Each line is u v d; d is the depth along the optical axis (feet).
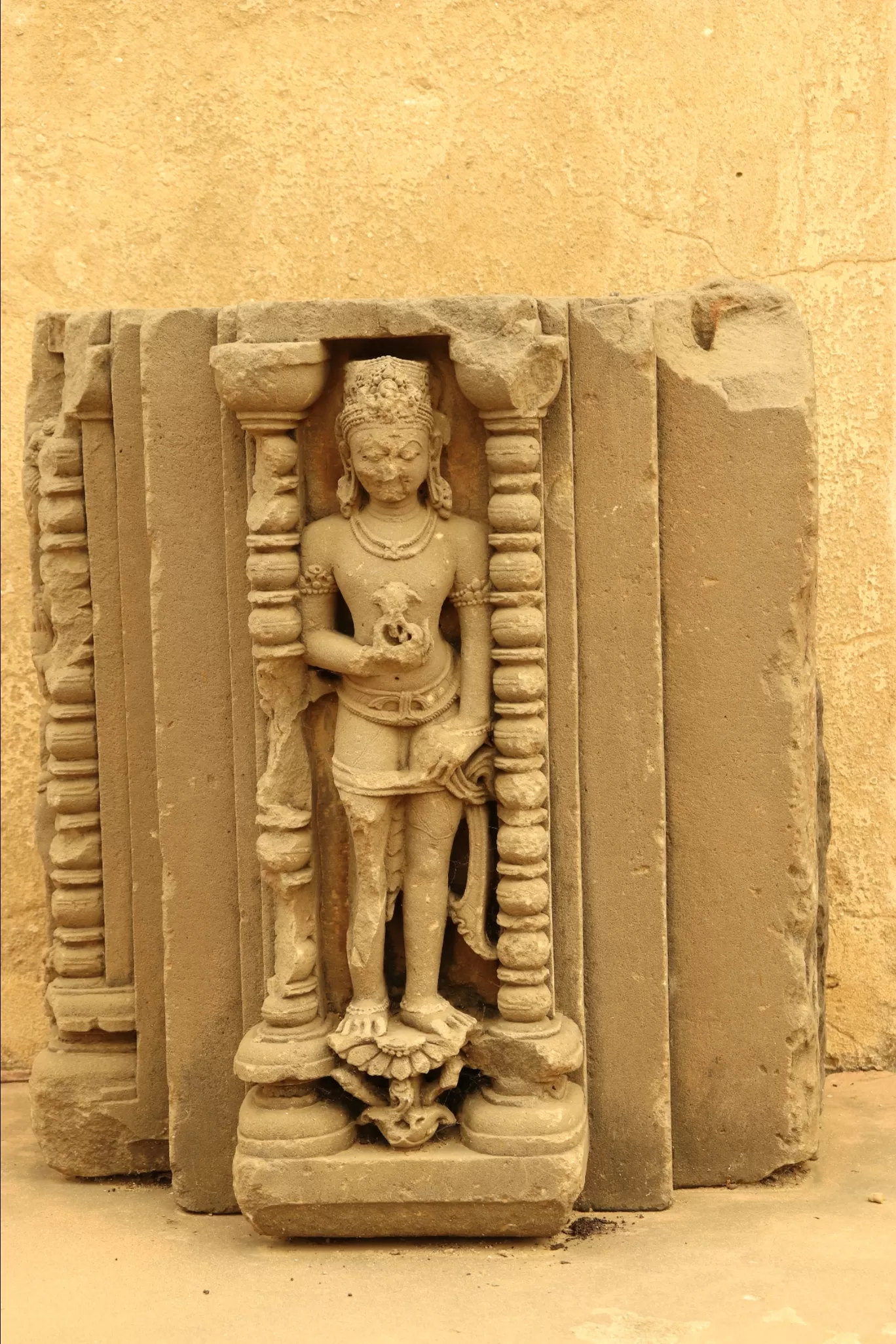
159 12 14.03
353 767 10.06
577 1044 10.22
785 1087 10.73
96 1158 11.44
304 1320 9.06
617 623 10.36
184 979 10.76
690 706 10.58
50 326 11.68
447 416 10.30
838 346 13.78
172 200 14.05
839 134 13.74
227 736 10.61
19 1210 10.94
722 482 10.43
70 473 11.19
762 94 13.79
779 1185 10.90
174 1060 10.80
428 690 10.06
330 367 10.30
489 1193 9.76
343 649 9.96
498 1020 10.30
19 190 14.12
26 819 14.29
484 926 10.39
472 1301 9.24
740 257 13.84
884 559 13.78
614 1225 10.34
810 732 10.69
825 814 11.89
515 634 9.98
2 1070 14.33
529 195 13.89
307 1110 10.03
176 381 10.43
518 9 13.89
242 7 13.98
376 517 10.10
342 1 13.94
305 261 13.97
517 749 10.04
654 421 10.24
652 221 13.89
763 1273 9.50
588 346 10.21
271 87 13.98
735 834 10.62
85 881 11.53
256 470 10.21
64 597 11.35
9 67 14.08
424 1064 9.87
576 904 10.45
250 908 10.62
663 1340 8.69
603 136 13.89
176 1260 9.96
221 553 10.51
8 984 14.30
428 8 13.93
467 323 9.87
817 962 11.60
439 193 13.92
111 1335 8.91
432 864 10.20
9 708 14.25
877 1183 10.93
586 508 10.31
